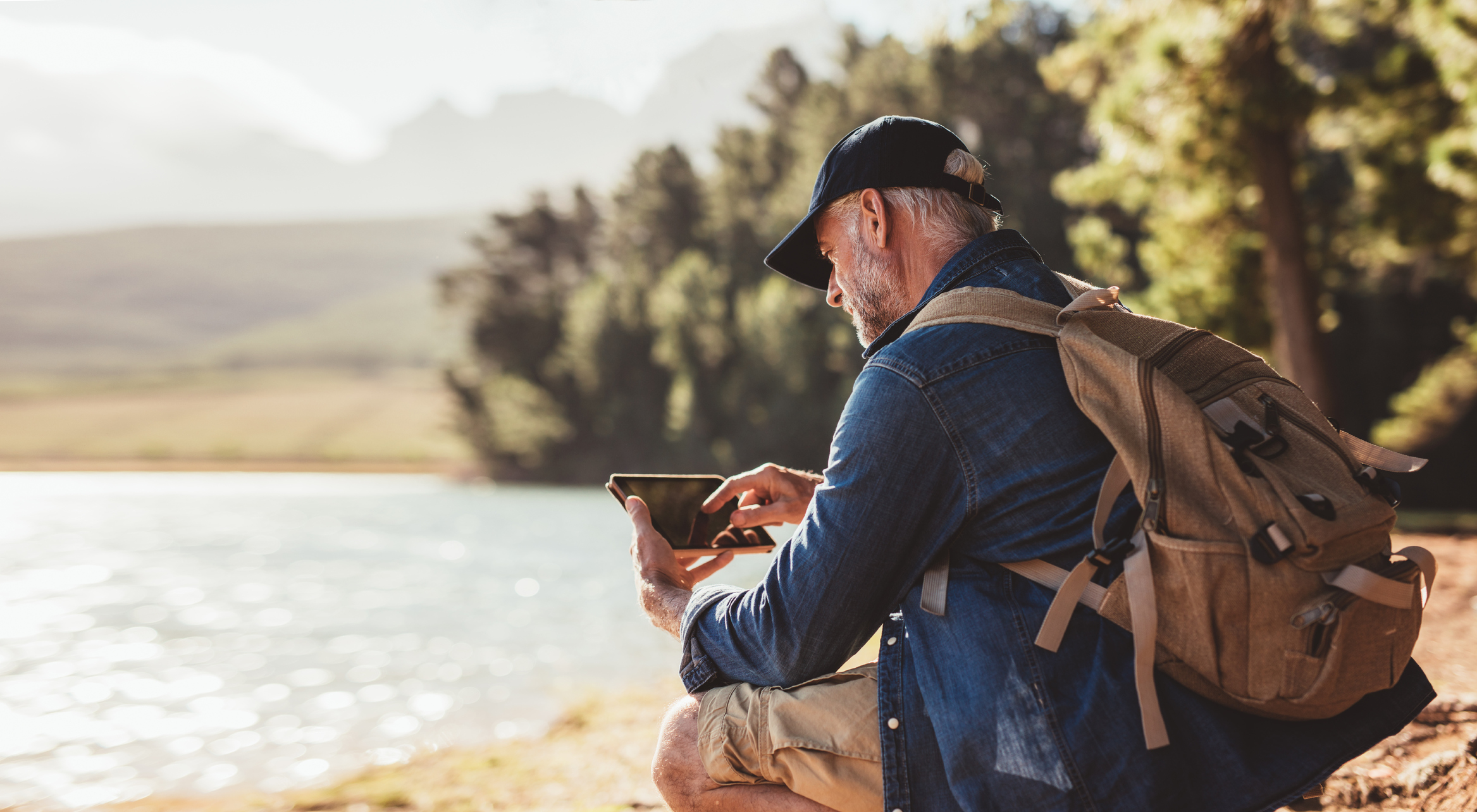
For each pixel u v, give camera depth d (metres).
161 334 139.25
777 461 36.94
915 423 1.31
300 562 14.28
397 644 7.56
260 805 3.53
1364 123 12.36
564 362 48.97
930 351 1.33
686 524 1.75
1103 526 1.23
